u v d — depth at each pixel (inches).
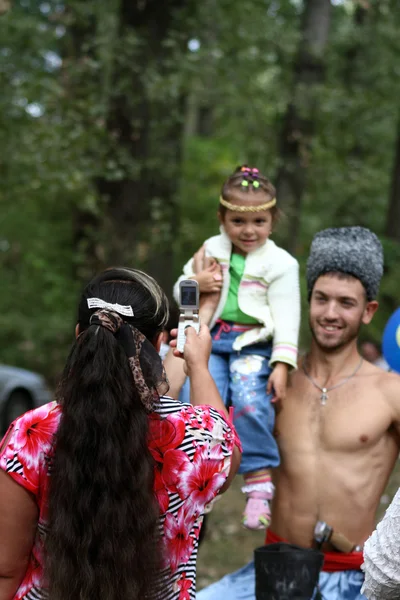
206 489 97.8
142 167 445.7
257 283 143.0
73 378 93.1
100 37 460.8
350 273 139.9
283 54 557.9
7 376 473.4
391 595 86.0
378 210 765.3
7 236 742.5
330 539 137.5
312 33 547.8
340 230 142.4
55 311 708.7
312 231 732.0
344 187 652.7
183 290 112.6
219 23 505.4
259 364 143.0
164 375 97.2
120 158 429.4
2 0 422.0
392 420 140.6
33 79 458.6
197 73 451.5
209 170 780.0
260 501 140.6
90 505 90.2
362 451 140.1
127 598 90.2
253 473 141.2
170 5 443.2
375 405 140.6
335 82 618.5
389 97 586.2
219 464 98.7
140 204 456.1
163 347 160.7
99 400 91.7
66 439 91.1
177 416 97.2
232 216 142.8
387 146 782.5
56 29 519.5
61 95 444.1
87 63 445.1
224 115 574.6
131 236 454.0
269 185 144.2
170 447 95.9
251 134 601.3
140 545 90.9
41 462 92.4
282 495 144.5
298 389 145.7
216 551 300.2
